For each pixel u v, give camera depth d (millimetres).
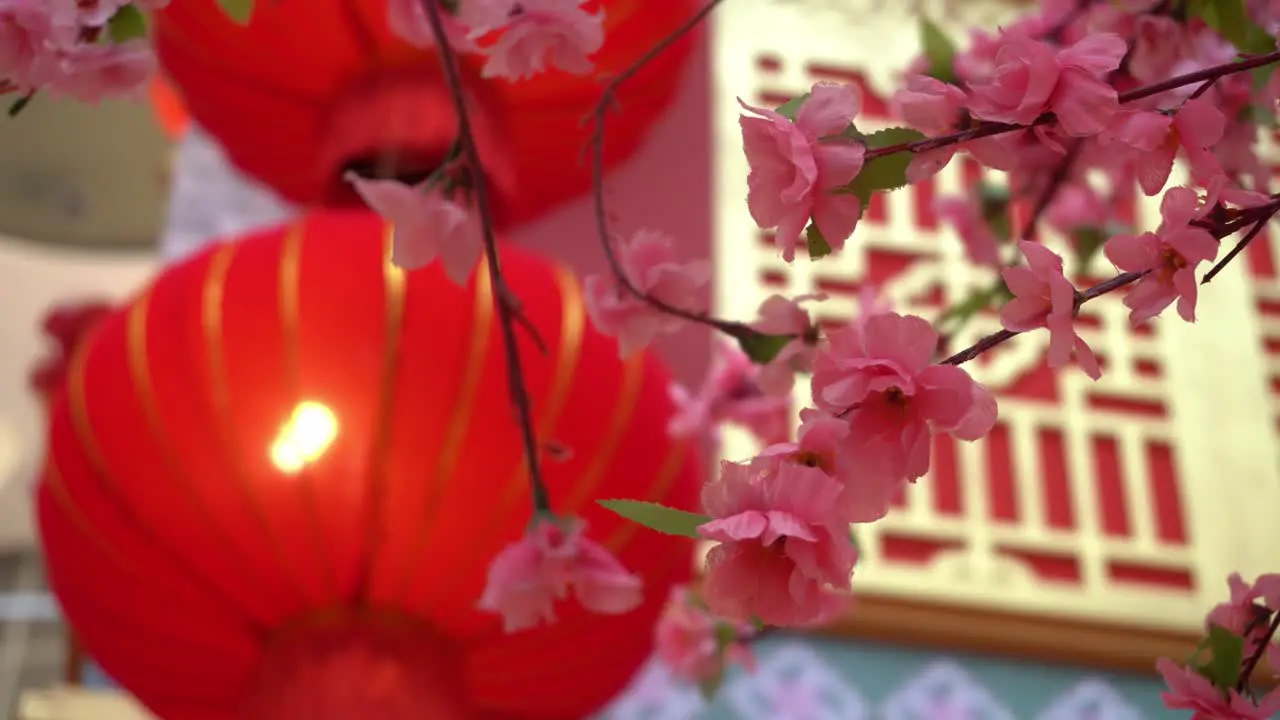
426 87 947
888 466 472
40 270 2773
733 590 474
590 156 1075
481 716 946
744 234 1475
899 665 1306
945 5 1677
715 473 1271
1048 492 1394
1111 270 1518
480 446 785
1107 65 494
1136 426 1444
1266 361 1510
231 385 787
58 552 845
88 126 2648
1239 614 574
